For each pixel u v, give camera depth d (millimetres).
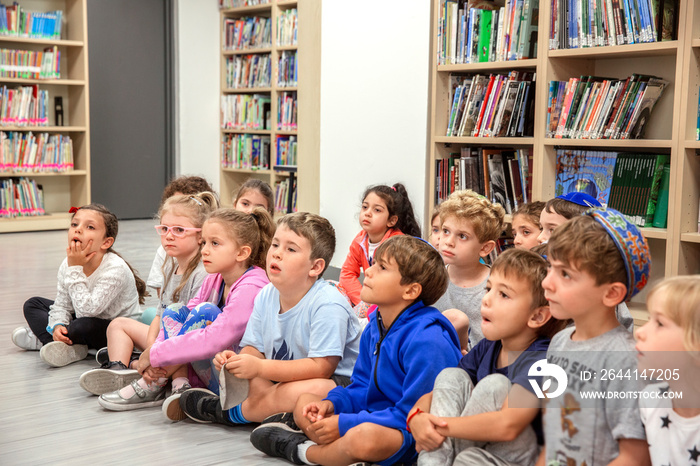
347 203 4059
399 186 2990
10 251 4949
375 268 1623
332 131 4113
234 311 1964
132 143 6938
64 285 2512
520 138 3131
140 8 6820
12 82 6004
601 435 1184
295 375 1757
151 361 1968
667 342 1072
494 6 3408
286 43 6199
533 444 1331
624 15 2764
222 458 1695
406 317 1619
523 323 1377
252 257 2102
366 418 1547
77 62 6266
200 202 2320
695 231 2715
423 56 3543
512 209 3213
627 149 3029
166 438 1824
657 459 1108
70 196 6551
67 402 2102
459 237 1961
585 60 3154
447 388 1427
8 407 2047
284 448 1649
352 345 1869
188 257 2297
